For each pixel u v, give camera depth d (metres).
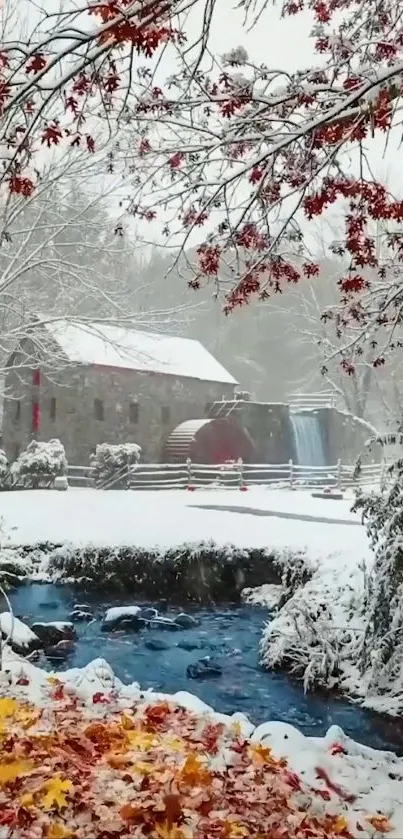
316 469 30.91
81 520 15.35
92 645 9.93
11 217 13.43
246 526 14.32
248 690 8.34
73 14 3.48
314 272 5.29
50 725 4.35
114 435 28.88
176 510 17.11
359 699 7.89
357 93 3.75
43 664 8.77
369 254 5.14
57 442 24.55
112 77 3.83
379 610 8.09
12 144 3.86
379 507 8.62
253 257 5.02
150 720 4.50
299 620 9.22
